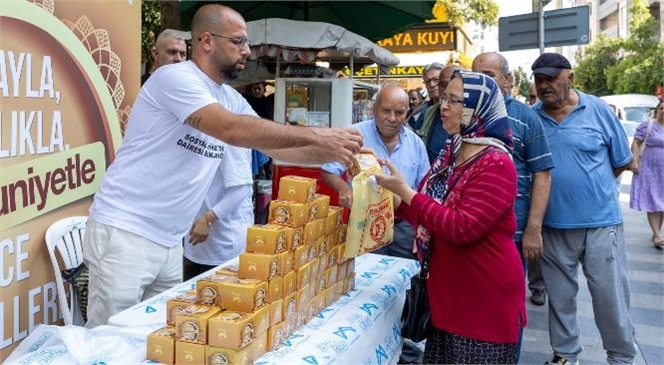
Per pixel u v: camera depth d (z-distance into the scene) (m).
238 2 6.56
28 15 2.55
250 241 1.68
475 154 1.96
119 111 3.24
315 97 5.86
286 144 1.92
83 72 2.94
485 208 1.88
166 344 1.54
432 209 1.95
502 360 2.02
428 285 2.14
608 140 3.16
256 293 1.57
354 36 5.57
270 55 5.29
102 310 2.31
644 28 25.19
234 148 2.87
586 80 35.72
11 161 2.51
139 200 2.28
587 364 3.50
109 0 3.11
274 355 1.64
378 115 3.10
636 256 5.93
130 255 2.27
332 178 2.90
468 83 1.92
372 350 1.99
